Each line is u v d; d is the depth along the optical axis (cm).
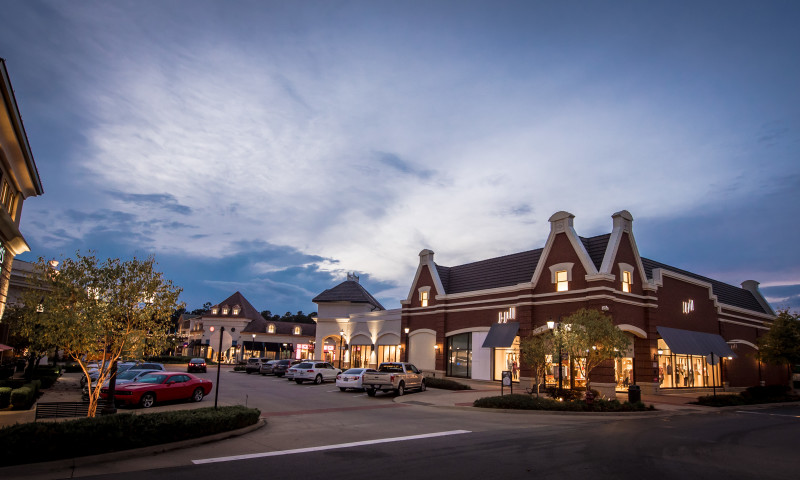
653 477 965
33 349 1341
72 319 1242
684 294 3594
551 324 2478
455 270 4284
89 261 1346
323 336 5434
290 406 2159
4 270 2222
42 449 982
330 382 3634
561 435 1455
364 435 1409
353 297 5534
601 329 2247
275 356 7600
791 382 4719
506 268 3772
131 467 991
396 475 946
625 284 3089
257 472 962
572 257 3127
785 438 1541
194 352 8206
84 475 921
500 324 3447
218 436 1309
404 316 4369
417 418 1803
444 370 3856
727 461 1141
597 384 2817
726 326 4006
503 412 2030
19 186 2238
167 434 1190
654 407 2250
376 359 4794
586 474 974
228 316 7606
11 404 1775
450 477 934
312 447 1223
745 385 4097
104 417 1154
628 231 3231
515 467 1020
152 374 2152
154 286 1402
